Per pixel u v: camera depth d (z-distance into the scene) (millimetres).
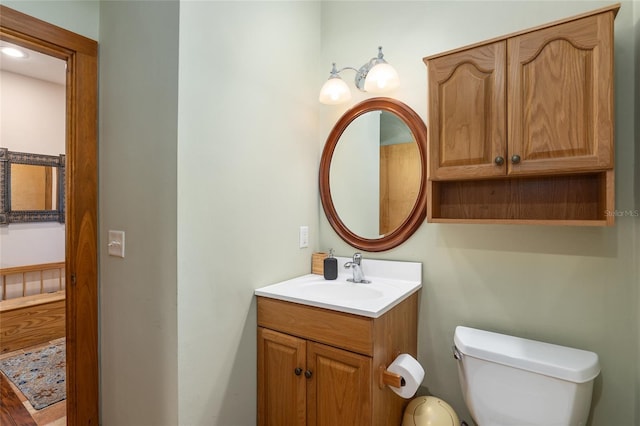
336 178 2014
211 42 1369
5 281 3141
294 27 1863
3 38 1316
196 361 1312
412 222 1762
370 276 1868
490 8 1591
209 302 1364
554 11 1456
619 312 1321
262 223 1638
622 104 1316
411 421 1478
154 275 1322
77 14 1521
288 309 1479
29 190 3336
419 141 1745
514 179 1496
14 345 2852
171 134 1249
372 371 1256
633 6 1302
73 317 1531
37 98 3379
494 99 1311
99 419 1603
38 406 2043
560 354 1310
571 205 1381
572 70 1177
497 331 1555
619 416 1320
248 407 1554
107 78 1556
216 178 1395
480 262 1595
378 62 1696
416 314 1727
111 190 1534
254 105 1589
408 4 1804
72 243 1531
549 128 1212
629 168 1306
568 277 1411
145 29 1361
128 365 1449
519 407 1282
